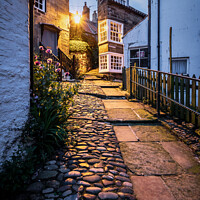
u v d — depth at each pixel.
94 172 2.41
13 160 2.00
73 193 1.99
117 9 14.89
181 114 4.55
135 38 9.48
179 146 3.38
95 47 19.94
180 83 4.50
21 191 1.98
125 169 2.58
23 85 2.52
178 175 2.49
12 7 2.20
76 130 3.81
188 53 7.93
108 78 12.78
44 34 10.67
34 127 2.66
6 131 2.06
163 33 8.41
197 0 7.61
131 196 2.00
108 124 4.42
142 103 6.44
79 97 6.71
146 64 9.42
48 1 10.89
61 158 2.71
